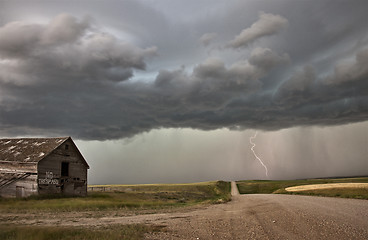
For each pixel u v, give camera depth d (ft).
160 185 333.42
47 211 64.80
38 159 114.83
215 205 82.17
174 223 45.85
